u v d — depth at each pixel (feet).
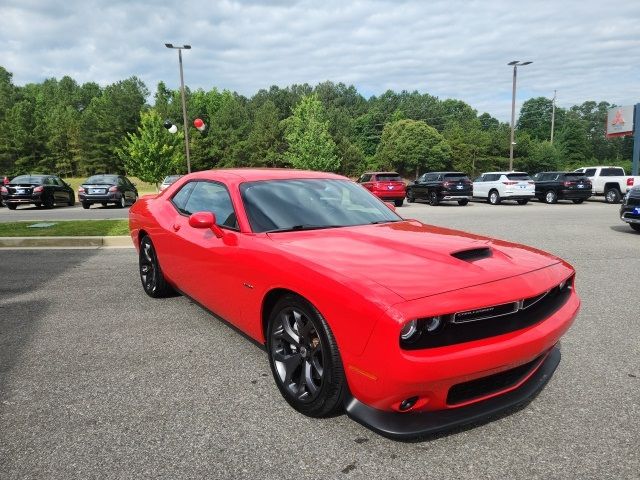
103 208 66.39
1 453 7.85
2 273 21.22
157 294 16.80
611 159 364.17
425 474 7.33
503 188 76.07
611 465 7.57
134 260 24.29
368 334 7.26
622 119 100.78
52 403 9.52
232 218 11.58
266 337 10.19
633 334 13.57
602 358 11.87
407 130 269.85
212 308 12.53
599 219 47.78
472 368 7.39
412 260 8.72
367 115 371.97
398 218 12.88
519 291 7.93
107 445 8.09
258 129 259.19
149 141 154.61
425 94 452.35
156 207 16.02
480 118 433.48
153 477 7.25
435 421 7.70
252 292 10.05
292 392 9.23
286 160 238.48
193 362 11.53
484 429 8.61
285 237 10.46
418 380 7.06
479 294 7.58
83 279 20.08
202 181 14.16
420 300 7.22
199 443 8.15
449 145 269.85
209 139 261.44
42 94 407.03
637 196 35.22
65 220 42.01
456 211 60.90
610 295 17.83
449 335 7.41
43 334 13.43
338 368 8.07
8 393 9.94
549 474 7.35
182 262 13.61
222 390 10.09
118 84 293.23
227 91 395.55
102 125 261.03
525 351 7.91
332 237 10.38
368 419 7.80
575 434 8.45
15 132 247.09
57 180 71.31
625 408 9.37
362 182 77.61
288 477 7.26
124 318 14.84
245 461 7.66
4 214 54.85
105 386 10.26
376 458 7.73
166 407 9.37
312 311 8.39
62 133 266.77
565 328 8.87
